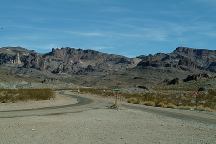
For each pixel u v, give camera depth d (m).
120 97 80.38
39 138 19.28
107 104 53.53
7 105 45.84
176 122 29.70
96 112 37.59
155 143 18.47
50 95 64.56
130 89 134.12
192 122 30.30
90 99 69.38
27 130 22.28
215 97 74.19
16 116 31.28
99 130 23.09
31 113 35.03
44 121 27.39
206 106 53.06
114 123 27.56
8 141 18.11
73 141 18.53
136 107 48.91
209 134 22.55
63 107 45.19
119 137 20.22
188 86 156.25
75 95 89.62
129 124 27.09
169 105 52.66
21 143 17.64
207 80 155.62
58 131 22.16
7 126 23.94
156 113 39.12
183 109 47.59
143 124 27.34
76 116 32.66
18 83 146.25
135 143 18.31
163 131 23.44
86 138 19.59
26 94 60.09
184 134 22.23
